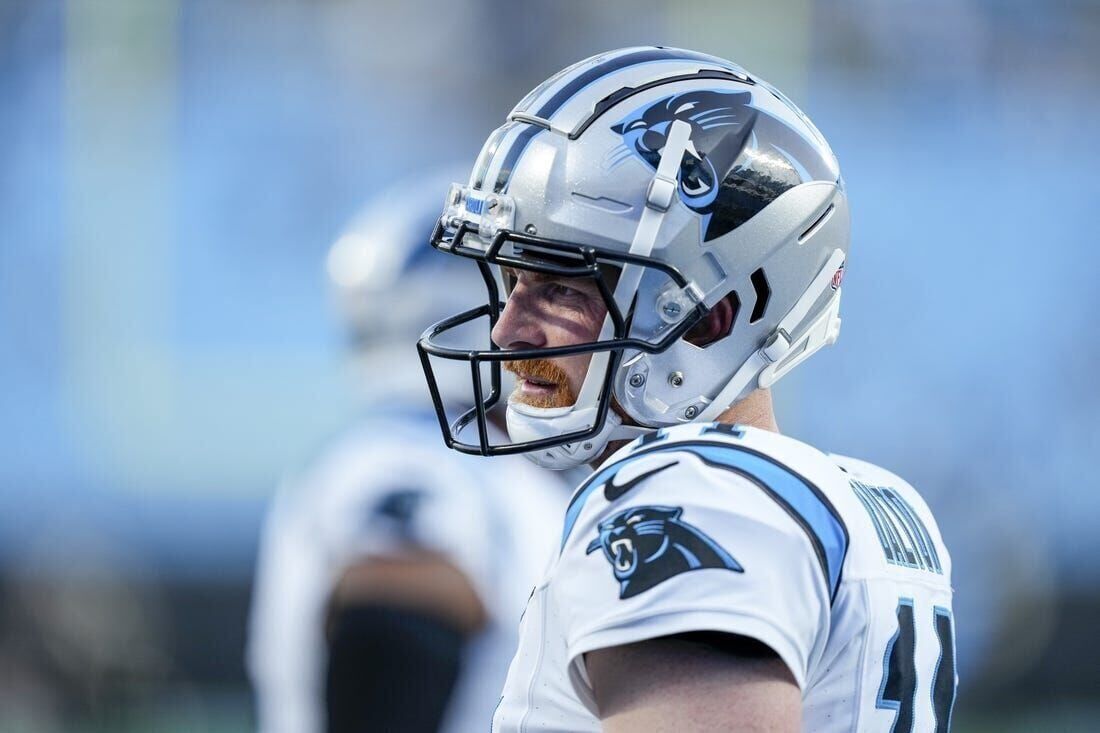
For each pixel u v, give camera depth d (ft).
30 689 70.54
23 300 78.33
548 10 83.66
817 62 82.89
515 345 18.60
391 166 82.84
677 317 18.04
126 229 79.77
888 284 80.74
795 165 18.74
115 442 77.15
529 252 18.30
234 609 74.59
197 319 79.56
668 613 14.52
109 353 78.59
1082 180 83.10
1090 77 83.71
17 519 75.00
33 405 77.36
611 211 17.90
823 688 15.96
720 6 82.84
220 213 80.79
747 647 14.51
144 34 80.59
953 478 77.92
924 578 17.58
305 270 81.05
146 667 72.08
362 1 82.53
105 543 74.95
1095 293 81.66
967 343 80.12
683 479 15.51
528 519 29.84
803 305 18.98
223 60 81.76
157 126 80.79
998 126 83.46
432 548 27.99
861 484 18.28
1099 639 75.20
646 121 18.17
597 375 18.15
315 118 82.33
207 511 76.38
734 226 18.20
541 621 16.96
